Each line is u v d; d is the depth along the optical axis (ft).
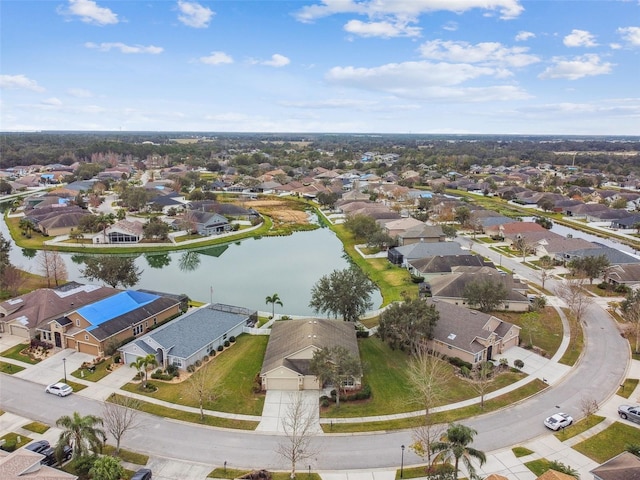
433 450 131.03
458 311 232.73
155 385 192.44
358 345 228.02
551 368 209.36
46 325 227.81
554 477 126.82
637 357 219.61
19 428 163.32
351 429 165.17
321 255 422.82
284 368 188.14
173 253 429.38
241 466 146.82
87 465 137.69
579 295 265.34
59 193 642.63
